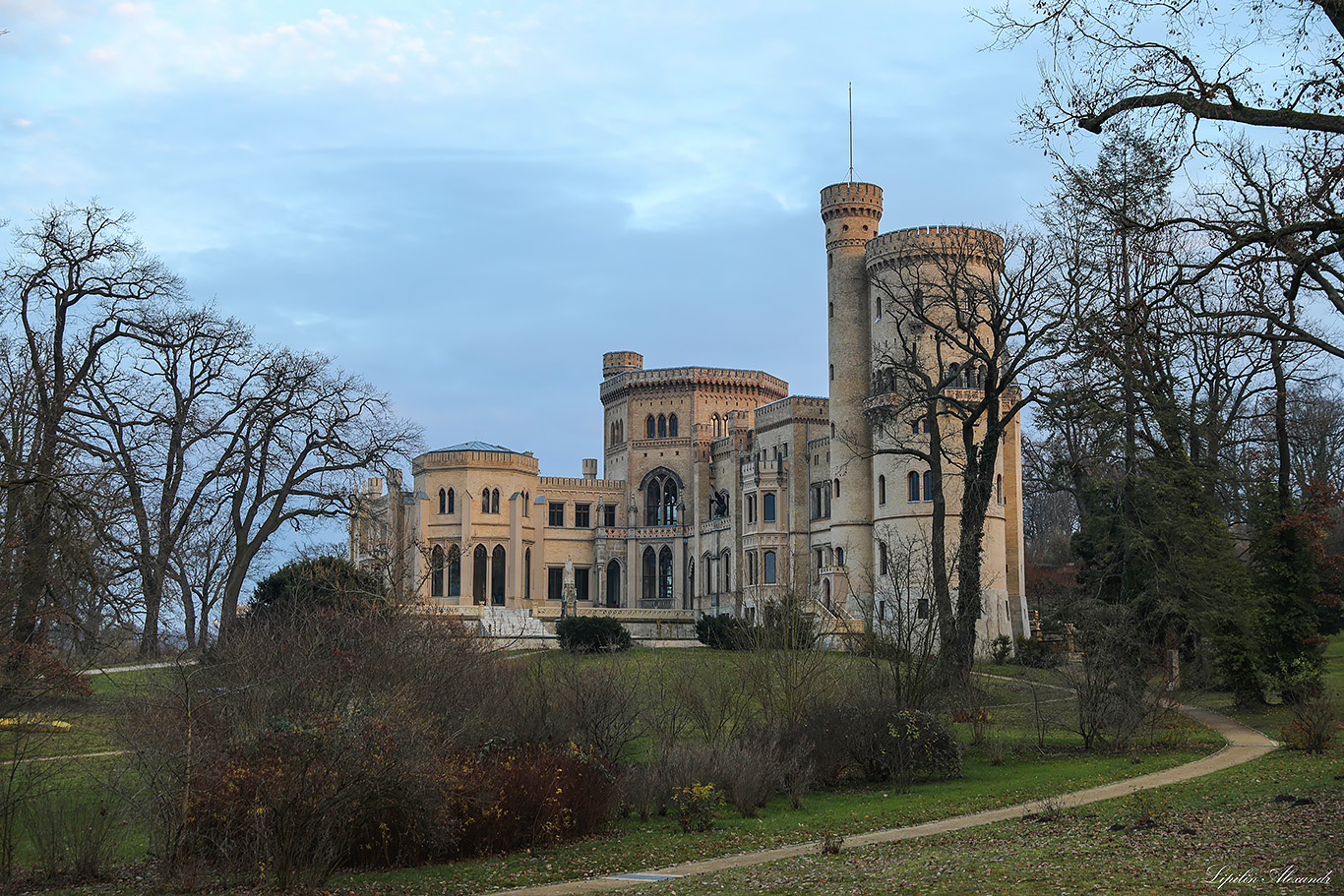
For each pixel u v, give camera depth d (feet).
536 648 220.02
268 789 76.48
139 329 183.32
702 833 96.94
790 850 86.89
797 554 296.92
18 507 96.84
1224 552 161.07
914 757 119.24
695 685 137.08
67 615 95.61
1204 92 72.84
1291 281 79.00
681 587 351.87
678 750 111.14
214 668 91.40
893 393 215.51
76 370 176.45
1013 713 158.71
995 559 245.65
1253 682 156.15
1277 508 160.35
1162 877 55.26
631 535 360.07
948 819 96.12
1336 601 160.76
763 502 304.50
